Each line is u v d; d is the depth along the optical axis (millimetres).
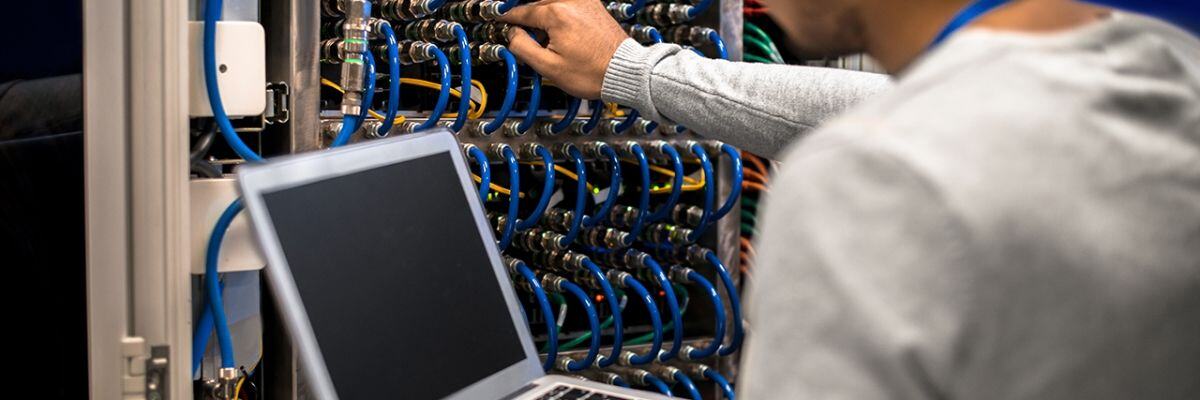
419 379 1198
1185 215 604
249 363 1390
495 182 1703
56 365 1210
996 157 579
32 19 1164
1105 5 695
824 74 1567
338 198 1155
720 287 1816
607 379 1733
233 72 1249
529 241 1671
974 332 576
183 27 1109
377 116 1577
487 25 1627
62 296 1202
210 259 1242
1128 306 590
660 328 1681
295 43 1420
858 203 585
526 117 1602
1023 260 570
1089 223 581
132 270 1113
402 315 1197
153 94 1096
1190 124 627
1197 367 625
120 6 1082
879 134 596
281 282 1062
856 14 720
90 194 1100
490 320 1319
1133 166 598
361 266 1161
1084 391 598
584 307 1710
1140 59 637
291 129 1428
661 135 1764
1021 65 615
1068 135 590
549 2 1597
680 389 1876
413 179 1256
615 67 1582
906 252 571
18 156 1192
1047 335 583
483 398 1281
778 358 606
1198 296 610
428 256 1250
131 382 1116
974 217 564
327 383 1091
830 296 583
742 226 2020
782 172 640
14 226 1202
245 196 1052
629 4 1706
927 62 644
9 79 1173
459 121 1508
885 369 571
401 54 1561
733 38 1789
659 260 1849
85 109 1090
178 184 1110
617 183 1641
